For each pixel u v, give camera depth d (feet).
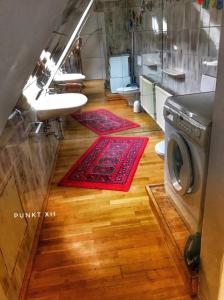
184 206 5.68
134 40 15.37
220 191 3.33
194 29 7.97
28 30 2.33
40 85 7.70
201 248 4.16
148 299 4.62
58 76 11.62
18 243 4.90
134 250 5.68
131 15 14.83
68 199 7.65
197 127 4.50
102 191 7.97
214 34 6.79
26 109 6.23
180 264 4.96
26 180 5.87
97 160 10.00
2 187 4.33
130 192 7.82
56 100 7.70
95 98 16.99
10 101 2.92
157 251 5.61
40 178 7.31
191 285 4.51
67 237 6.18
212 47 6.97
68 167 9.60
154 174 8.73
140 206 7.14
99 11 14.97
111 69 16.29
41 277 5.17
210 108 4.96
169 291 4.74
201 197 4.77
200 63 7.80
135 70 16.15
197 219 5.04
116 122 14.03
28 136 6.34
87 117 14.92
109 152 10.61
